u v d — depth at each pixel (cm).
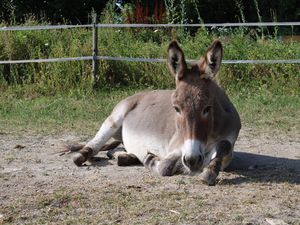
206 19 2091
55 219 482
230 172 641
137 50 1394
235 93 1231
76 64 1319
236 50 1336
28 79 1316
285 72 1281
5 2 2172
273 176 620
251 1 2078
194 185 573
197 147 538
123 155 686
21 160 724
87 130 938
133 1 2053
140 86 1320
